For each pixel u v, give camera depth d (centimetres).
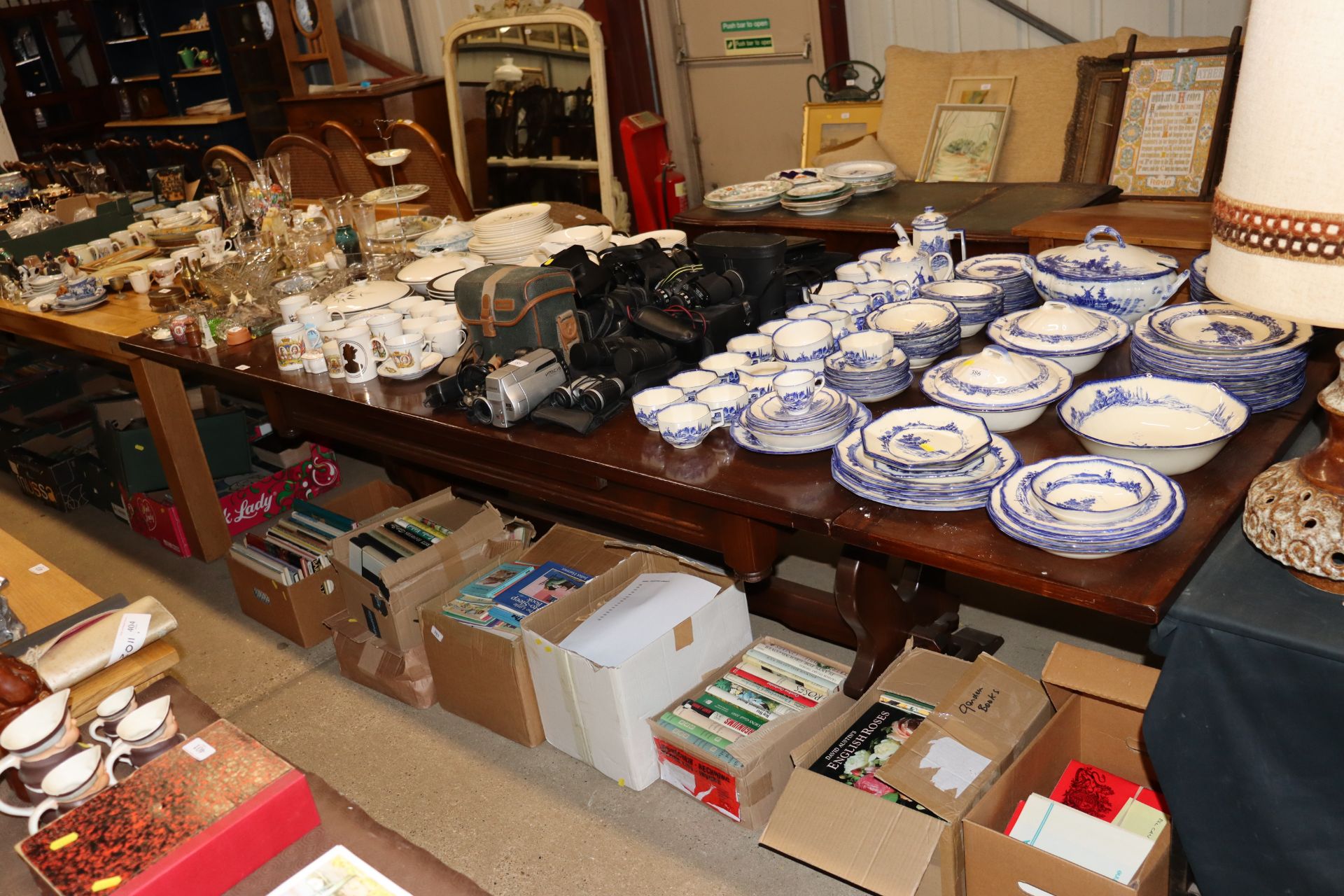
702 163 583
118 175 744
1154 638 140
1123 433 159
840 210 354
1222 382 162
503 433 206
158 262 344
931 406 170
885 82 455
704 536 192
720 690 210
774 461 180
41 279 362
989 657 188
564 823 210
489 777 226
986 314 206
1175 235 248
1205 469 155
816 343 194
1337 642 121
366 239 320
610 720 206
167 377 316
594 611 222
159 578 334
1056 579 136
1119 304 193
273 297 296
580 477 206
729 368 200
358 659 262
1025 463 163
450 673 237
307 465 363
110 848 117
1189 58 368
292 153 482
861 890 184
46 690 140
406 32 641
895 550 151
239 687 272
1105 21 419
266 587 285
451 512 267
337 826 128
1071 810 161
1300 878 134
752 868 192
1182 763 138
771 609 240
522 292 211
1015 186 351
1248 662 129
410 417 220
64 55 800
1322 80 87
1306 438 167
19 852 119
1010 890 155
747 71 539
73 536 374
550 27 516
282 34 640
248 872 122
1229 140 100
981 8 449
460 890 118
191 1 739
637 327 218
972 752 169
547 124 534
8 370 448
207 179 487
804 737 199
